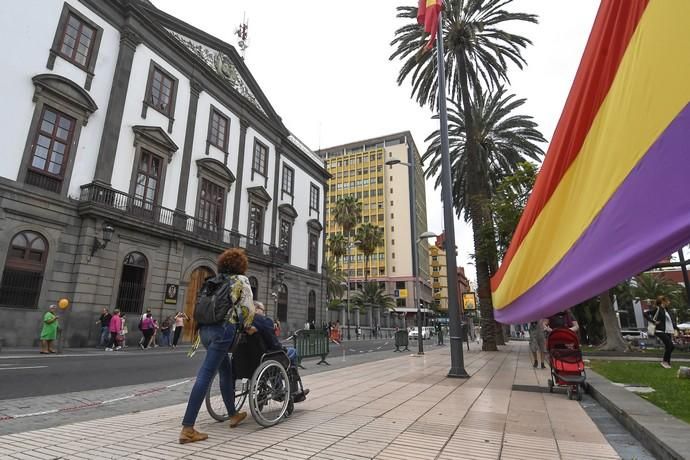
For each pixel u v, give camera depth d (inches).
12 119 682.8
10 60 688.4
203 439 151.3
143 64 940.0
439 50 442.6
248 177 1299.2
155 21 995.9
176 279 948.6
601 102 87.3
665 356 407.5
